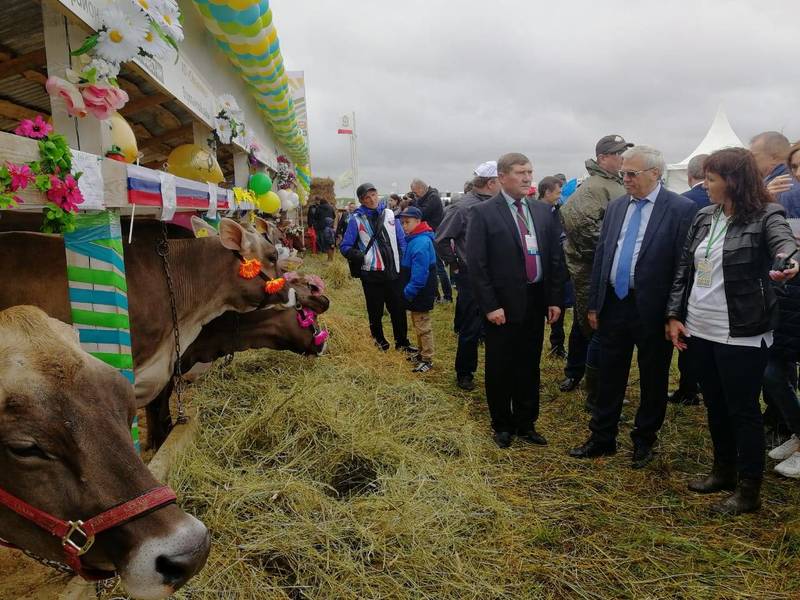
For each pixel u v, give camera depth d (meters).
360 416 4.43
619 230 4.11
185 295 3.66
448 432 4.48
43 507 1.52
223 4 4.01
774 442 4.47
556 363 6.86
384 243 6.83
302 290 4.66
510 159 4.23
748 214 3.28
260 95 6.84
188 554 1.52
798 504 3.60
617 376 4.23
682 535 3.29
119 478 1.53
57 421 1.50
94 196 2.25
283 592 2.53
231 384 5.00
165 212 3.11
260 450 3.85
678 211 3.95
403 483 3.54
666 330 3.89
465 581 2.79
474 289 4.37
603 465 4.20
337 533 2.94
